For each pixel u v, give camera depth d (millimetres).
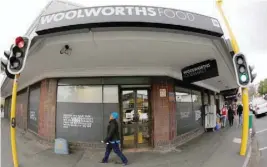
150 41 5355
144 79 8031
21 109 14734
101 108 7977
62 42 5371
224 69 8883
